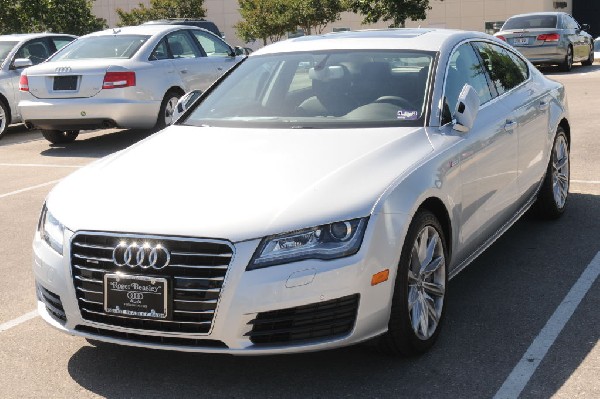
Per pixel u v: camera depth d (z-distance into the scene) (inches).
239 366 163.8
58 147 483.2
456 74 206.4
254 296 142.1
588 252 230.5
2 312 201.8
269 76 214.2
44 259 159.5
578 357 161.8
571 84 709.9
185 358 168.4
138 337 150.6
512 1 1995.6
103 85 438.0
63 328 157.8
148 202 154.9
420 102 192.4
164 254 145.5
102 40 474.3
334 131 185.0
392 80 200.4
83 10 1038.4
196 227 145.3
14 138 538.0
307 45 224.5
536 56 872.9
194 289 144.4
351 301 146.9
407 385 152.7
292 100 202.2
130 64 447.2
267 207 148.6
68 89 442.0
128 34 477.7
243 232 143.8
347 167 162.4
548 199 255.4
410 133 181.8
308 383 155.3
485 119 204.5
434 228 167.9
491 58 232.2
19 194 349.4
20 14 946.7
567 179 269.9
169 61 474.3
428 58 204.7
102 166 180.1
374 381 154.9
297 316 144.2
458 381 153.6
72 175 181.0
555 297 196.2
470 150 188.4
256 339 144.6
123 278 147.7
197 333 145.2
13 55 545.3
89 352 173.9
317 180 157.1
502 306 191.6
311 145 176.4
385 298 151.4
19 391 156.3
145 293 146.6
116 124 443.8
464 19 2034.9
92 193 163.3
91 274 151.2
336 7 1739.7
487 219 201.6
